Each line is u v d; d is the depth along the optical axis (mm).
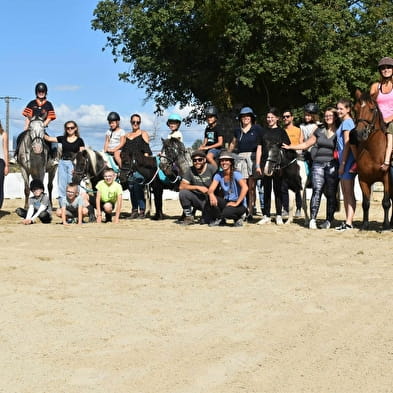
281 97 31438
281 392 4004
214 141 13172
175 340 4961
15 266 7812
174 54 30547
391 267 7781
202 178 12492
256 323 5406
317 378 4223
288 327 5297
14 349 4773
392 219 12102
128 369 4363
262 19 27484
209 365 4434
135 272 7469
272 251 9070
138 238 10477
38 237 10625
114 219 13781
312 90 29812
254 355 4637
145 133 14047
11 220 14352
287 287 6680
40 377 4238
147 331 5188
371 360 4539
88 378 4215
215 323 5410
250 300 6148
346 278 7133
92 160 13875
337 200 14570
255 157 12586
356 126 10617
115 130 14594
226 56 29594
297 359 4562
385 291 6508
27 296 6301
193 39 30047
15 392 4016
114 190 13461
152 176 13844
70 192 12969
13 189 26062
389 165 10906
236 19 27453
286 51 27766
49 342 4918
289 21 27719
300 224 12680
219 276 7262
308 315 5648
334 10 29656
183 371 4328
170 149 13508
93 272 7480
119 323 5402
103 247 9469
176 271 7535
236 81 29016
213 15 27594
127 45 30703
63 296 6297
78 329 5242
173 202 22188
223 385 4102
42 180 15078
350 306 5941
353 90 30906
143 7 29969
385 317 5574
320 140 11930
